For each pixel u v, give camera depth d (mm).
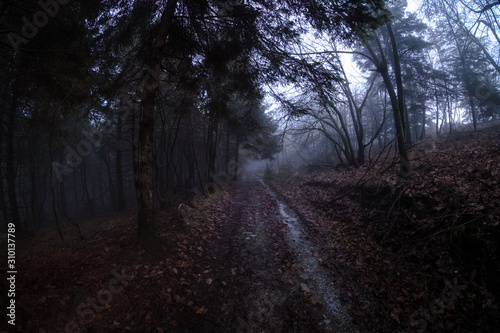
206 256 6117
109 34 6016
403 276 4695
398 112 8750
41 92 6137
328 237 7219
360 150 15188
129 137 15180
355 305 4238
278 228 8438
